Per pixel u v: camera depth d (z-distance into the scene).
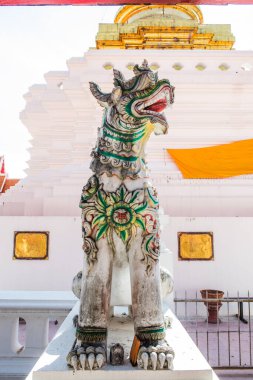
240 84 11.66
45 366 2.79
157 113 3.14
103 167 3.22
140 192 3.17
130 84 3.13
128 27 15.96
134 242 3.12
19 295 5.72
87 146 11.84
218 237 10.03
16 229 10.17
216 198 10.78
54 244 10.09
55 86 13.87
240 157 11.05
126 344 3.24
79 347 2.84
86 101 12.01
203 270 9.86
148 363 2.71
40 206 11.18
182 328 3.74
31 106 14.09
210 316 9.15
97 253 3.09
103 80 11.59
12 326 5.32
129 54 12.51
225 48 16.30
